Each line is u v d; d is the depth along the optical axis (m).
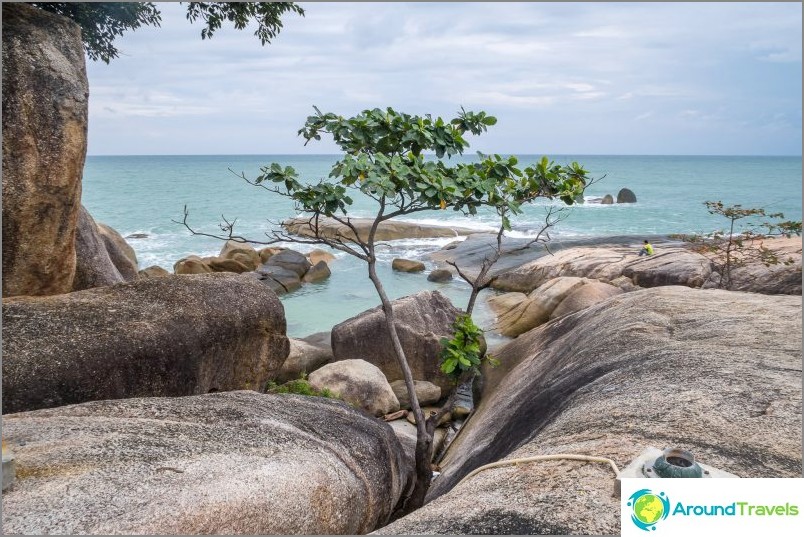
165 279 6.54
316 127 5.34
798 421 3.34
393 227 27.81
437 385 10.34
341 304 17.48
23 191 6.24
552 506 2.51
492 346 13.06
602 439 3.25
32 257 6.54
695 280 13.35
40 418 3.69
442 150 5.29
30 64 6.25
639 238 22.86
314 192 5.11
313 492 3.44
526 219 35.31
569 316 8.33
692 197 51.03
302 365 10.63
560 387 5.29
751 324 5.36
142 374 5.37
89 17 8.32
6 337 4.99
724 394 3.74
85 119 6.74
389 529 2.60
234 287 6.80
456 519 2.54
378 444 4.82
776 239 14.10
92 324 5.46
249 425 3.99
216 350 6.16
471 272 20.59
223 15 8.90
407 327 10.52
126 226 32.66
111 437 3.36
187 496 2.85
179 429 3.67
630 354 5.11
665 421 3.42
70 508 2.60
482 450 5.65
